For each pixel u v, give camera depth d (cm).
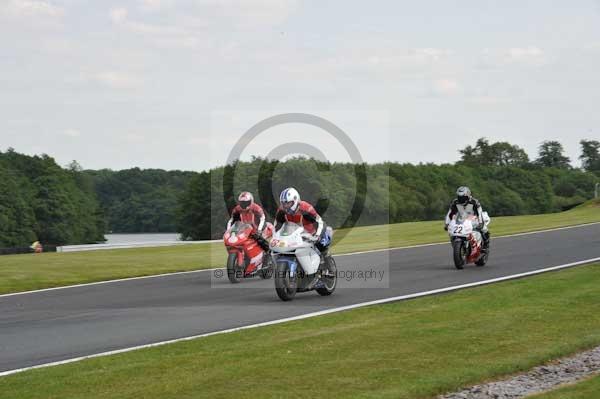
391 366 1650
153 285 3378
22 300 2983
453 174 19638
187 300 2852
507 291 2709
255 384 1523
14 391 1516
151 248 5912
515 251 4397
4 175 17100
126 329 2241
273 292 3023
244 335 2042
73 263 4381
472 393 1487
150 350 1875
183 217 12569
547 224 6875
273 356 1762
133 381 1567
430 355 1748
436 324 2114
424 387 1483
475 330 2012
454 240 3562
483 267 3625
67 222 18212
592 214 8381
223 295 2972
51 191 18112
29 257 4944
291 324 2202
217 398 1432
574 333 1959
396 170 16088
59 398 1462
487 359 1705
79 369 1689
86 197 19612
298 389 1483
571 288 2731
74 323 2383
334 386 1501
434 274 3406
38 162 18762
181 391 1483
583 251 4234
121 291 3189
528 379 1588
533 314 2228
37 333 2214
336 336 1980
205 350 1856
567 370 1653
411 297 2705
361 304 2584
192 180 12594
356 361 1697
